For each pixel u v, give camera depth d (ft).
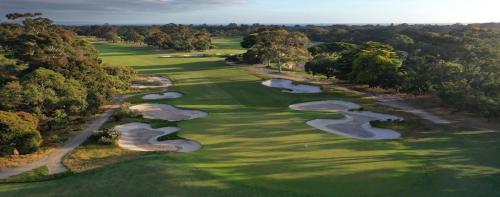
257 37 449.06
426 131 166.40
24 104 151.23
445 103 209.97
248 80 310.86
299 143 144.25
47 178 116.47
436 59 256.32
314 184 98.48
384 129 169.58
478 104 175.52
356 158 122.42
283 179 102.32
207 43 605.31
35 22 430.61
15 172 121.29
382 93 258.37
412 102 229.66
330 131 165.17
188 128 169.37
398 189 95.14
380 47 321.52
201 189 95.91
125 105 202.39
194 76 333.42
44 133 160.97
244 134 158.92
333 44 452.76
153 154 133.39
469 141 147.95
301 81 302.86
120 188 99.40
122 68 256.93
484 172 108.17
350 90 268.21
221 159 123.75
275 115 195.72
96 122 181.88
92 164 126.11
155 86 287.07
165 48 630.33
